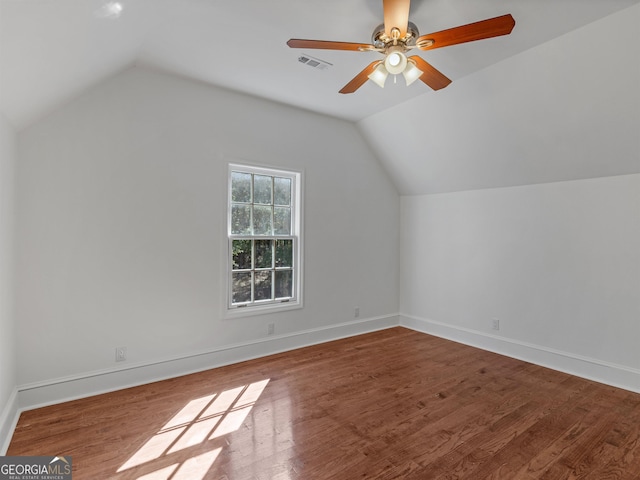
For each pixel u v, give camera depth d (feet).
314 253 13.12
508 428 7.37
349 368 10.71
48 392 8.29
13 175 7.53
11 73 5.36
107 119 9.04
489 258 12.62
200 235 10.47
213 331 10.75
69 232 8.55
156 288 9.76
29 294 8.07
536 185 11.31
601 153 9.32
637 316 9.22
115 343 9.16
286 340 12.38
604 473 6.00
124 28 6.77
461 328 13.50
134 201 9.42
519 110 9.70
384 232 15.35
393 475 5.93
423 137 12.57
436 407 8.27
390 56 6.31
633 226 9.29
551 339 10.93
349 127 13.97
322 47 6.50
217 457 6.38
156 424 7.46
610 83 7.90
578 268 10.34
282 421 7.63
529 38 7.80
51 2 4.45
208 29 7.59
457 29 5.78
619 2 6.57
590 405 8.38
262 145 11.67
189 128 10.27
